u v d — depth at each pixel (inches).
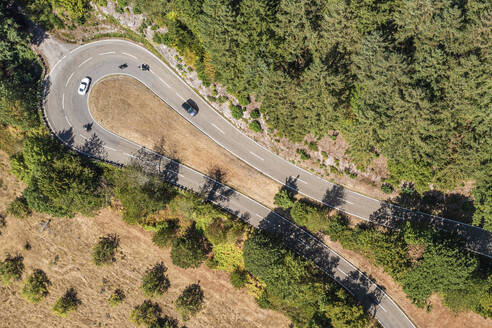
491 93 1877.5
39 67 2696.9
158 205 2578.7
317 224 2513.5
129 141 2706.7
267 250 2449.6
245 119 2608.3
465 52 1886.1
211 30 2080.5
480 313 2463.1
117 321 2866.6
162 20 2455.7
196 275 2817.4
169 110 2684.5
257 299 2743.6
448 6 1819.6
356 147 2185.0
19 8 2578.7
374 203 2605.8
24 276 2883.9
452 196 2509.8
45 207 2576.3
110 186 2696.9
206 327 2812.5
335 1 1915.6
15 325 2906.0
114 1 2559.1
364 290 2664.9
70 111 2704.2
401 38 1961.1
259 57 2090.3
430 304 2608.3
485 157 2058.3
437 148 2068.2
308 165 2620.6
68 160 2536.9
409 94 1918.1
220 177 2696.9
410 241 2335.1
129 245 2819.9
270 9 2050.9
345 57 2058.3
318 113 2107.5
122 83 2694.4
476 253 2539.4
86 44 2701.8
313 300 2536.9
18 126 2691.9
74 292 2869.1
